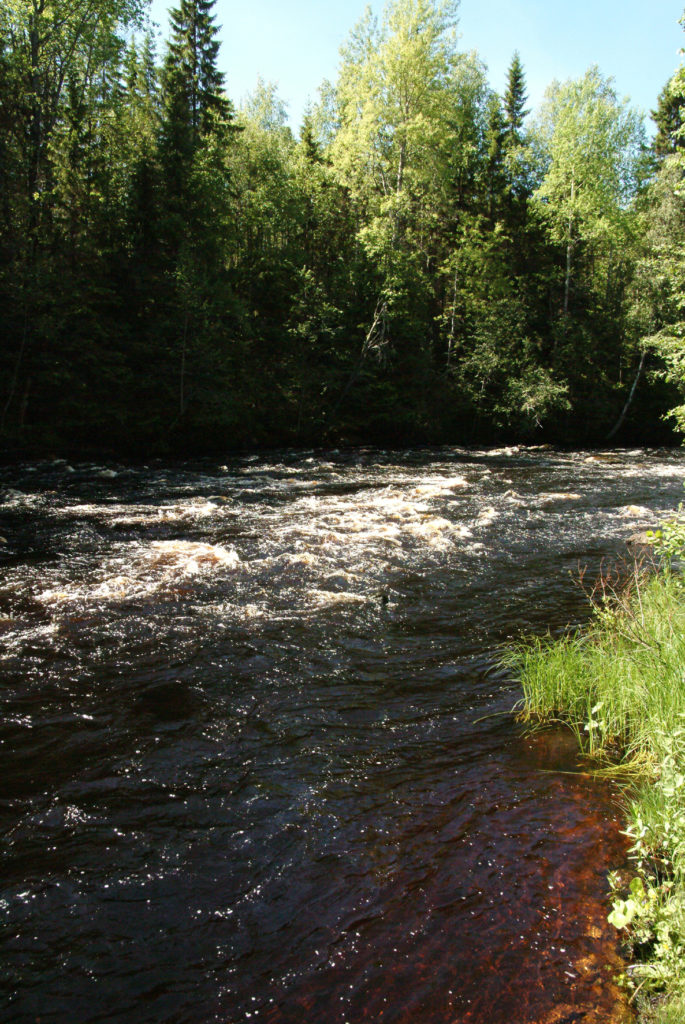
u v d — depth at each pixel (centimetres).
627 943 317
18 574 910
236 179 3931
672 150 4691
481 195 4116
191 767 479
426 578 941
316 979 301
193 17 3994
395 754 498
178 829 411
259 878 369
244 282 3359
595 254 4312
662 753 438
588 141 3528
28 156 2508
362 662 663
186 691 594
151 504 1455
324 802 437
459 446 3362
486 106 4744
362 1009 284
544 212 3691
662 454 2908
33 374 2341
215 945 323
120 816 423
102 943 325
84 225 2655
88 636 708
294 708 567
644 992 288
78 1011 286
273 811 429
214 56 4047
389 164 3625
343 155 3650
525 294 3869
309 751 501
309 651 686
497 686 614
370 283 3347
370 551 1077
